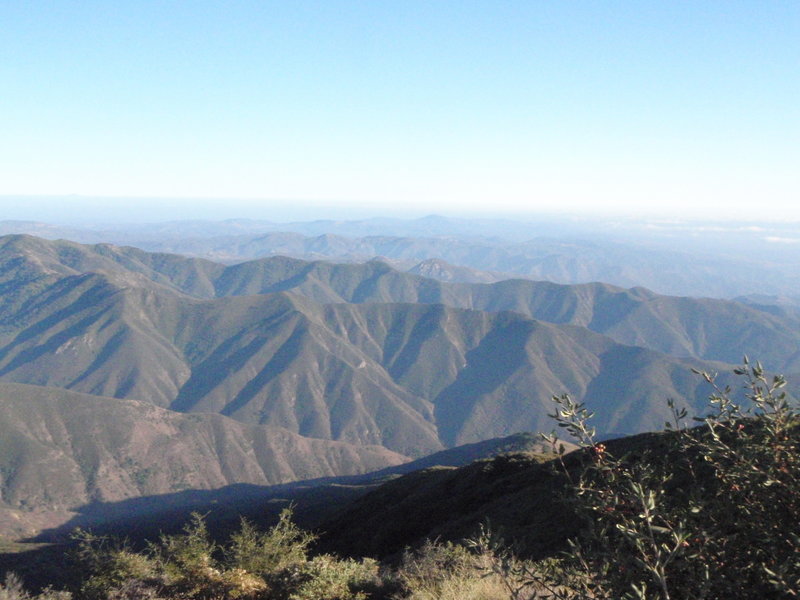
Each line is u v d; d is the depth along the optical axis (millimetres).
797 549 2729
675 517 3037
